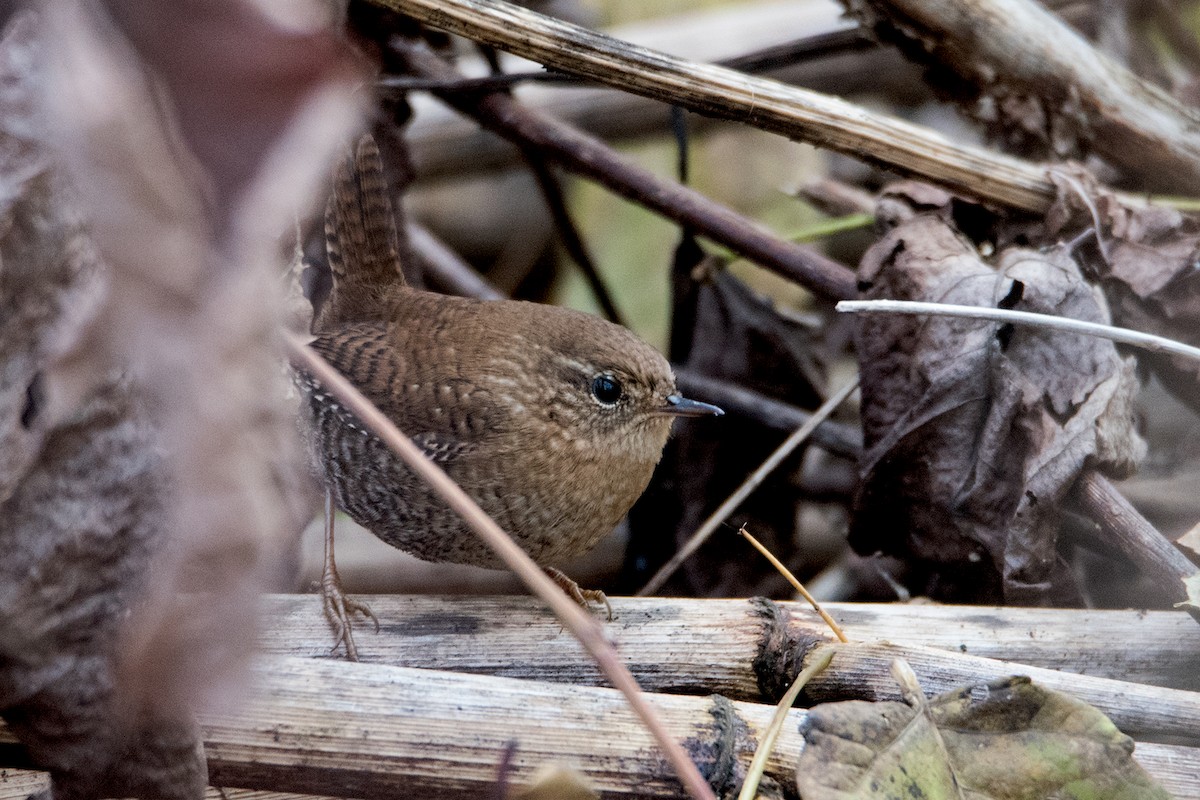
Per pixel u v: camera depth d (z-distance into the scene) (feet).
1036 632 19.43
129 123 8.79
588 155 27.22
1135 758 16.58
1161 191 26.20
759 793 15.88
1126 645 19.33
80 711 13.67
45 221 12.01
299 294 17.85
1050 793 15.06
